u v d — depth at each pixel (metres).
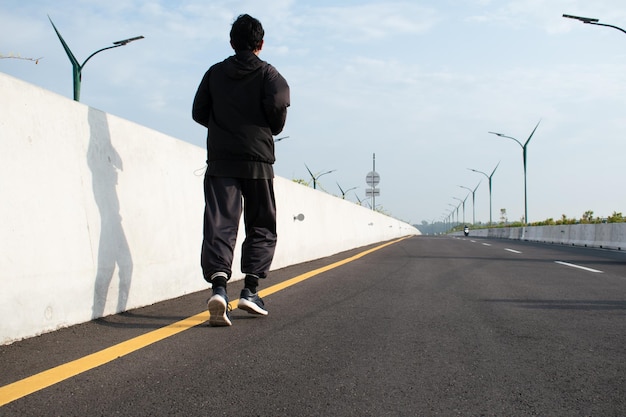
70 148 3.88
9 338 3.25
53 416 2.17
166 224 5.28
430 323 4.27
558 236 30.30
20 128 3.38
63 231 3.74
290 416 2.25
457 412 2.35
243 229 7.44
